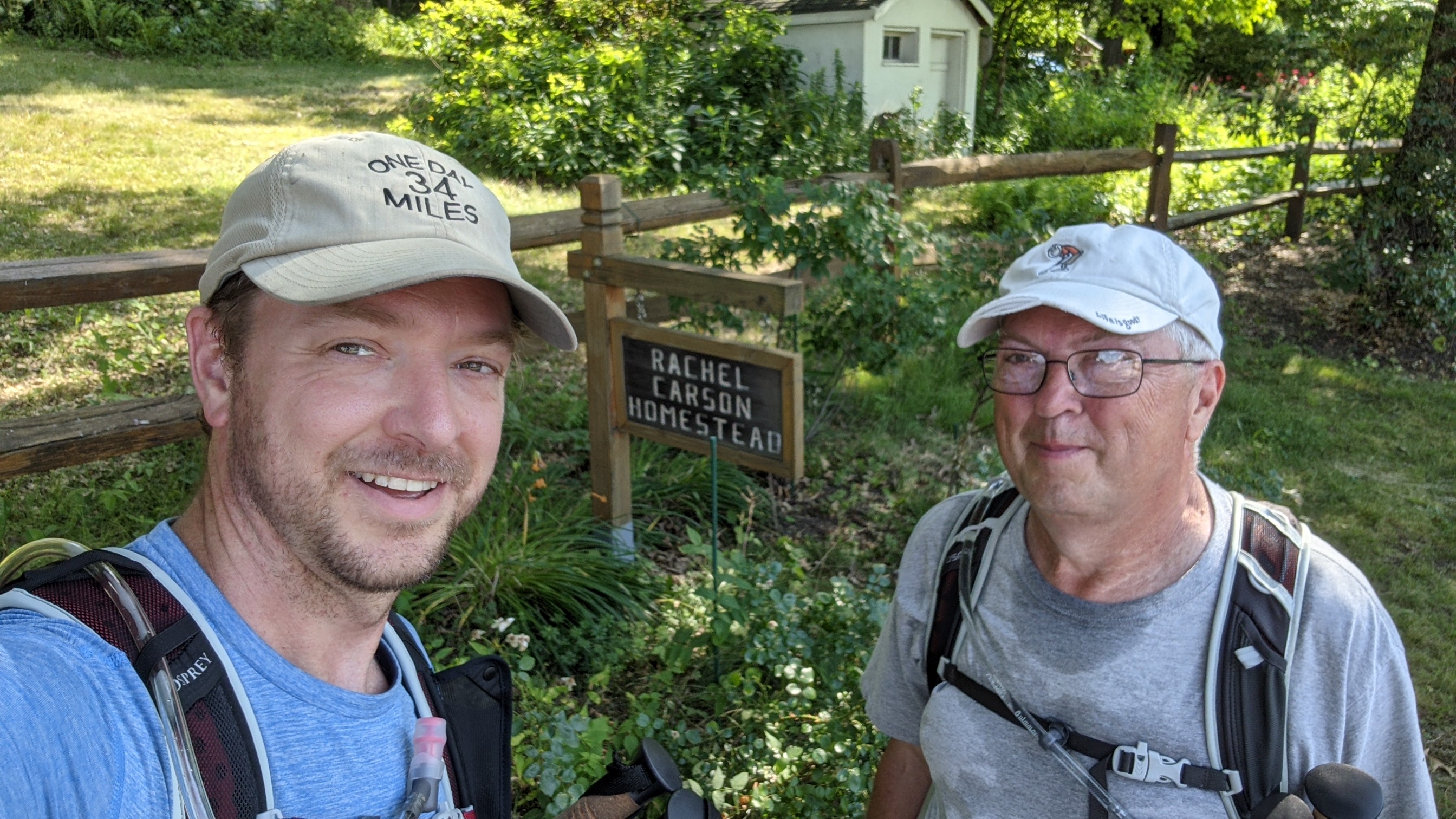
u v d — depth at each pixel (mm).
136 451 1606
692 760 1474
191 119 5520
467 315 550
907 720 880
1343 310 4465
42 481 1989
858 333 2521
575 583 1854
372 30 9258
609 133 5008
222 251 525
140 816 430
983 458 2266
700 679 1717
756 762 1428
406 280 500
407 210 528
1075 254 727
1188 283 709
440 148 5129
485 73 5273
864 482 2561
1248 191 5480
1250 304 4512
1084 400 705
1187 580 718
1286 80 7250
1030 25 8492
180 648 475
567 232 2223
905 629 855
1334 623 689
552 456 2352
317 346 518
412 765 557
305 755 512
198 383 550
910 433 2820
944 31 7309
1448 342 4168
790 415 1732
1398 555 2566
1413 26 5098
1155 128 4246
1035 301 705
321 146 537
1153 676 721
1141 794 724
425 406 529
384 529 530
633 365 1965
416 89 7035
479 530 1902
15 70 6367
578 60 5270
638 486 2285
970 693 792
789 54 6406
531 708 1436
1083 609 737
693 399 1885
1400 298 4242
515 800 1320
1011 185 4875
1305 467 2990
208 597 506
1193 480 750
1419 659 2146
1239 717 699
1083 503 710
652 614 1886
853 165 5473
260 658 507
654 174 5074
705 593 1608
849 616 1604
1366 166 4777
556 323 583
